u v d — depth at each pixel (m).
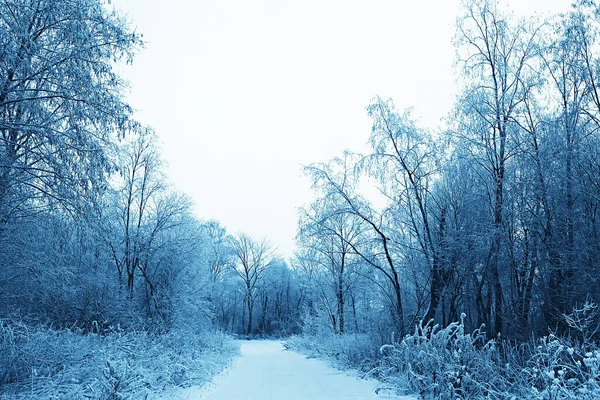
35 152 9.17
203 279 24.34
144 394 7.20
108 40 10.16
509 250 13.64
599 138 13.37
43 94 9.77
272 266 55.53
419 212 16.28
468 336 8.60
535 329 13.43
